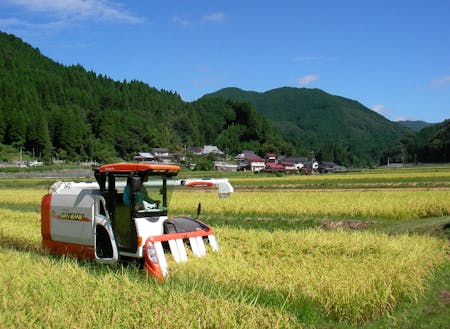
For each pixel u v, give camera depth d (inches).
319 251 418.9
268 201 926.4
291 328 248.5
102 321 238.8
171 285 298.2
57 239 441.4
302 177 2396.7
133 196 370.9
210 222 780.6
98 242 402.6
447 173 2197.3
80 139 4618.6
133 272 349.7
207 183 410.3
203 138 7180.1
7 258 377.7
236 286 305.3
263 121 7588.6
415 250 405.7
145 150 5310.0
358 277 306.5
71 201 423.5
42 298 271.0
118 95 6884.8
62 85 6678.2
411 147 6446.9
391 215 767.1
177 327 229.9
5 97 5196.9
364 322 278.8
